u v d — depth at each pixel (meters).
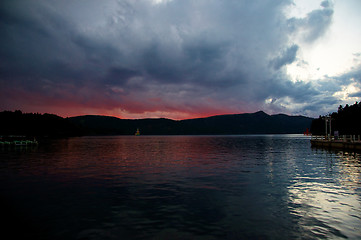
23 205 13.96
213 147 81.81
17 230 10.47
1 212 12.76
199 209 13.38
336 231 10.51
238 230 10.54
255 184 20.05
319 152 56.41
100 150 63.19
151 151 61.34
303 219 11.91
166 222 11.42
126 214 12.51
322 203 14.61
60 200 15.03
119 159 40.44
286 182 20.92
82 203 14.38
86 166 31.16
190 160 39.31
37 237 9.81
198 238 9.75
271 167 30.80
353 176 24.03
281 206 13.98
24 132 185.88
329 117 80.06
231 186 19.23
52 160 38.06
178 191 17.48
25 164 32.84
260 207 13.79
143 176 23.75
